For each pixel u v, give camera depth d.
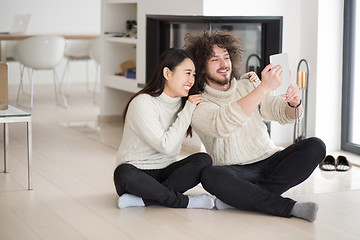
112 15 6.43
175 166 3.35
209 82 3.34
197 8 4.79
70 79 9.83
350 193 3.71
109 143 5.35
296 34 5.06
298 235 2.91
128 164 3.27
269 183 3.27
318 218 3.18
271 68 3.10
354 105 4.96
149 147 3.32
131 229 3.01
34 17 9.46
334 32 4.96
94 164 4.52
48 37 7.21
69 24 9.67
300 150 3.25
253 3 4.89
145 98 3.24
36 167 4.40
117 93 6.53
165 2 5.21
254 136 3.36
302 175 3.24
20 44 7.21
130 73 5.98
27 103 7.69
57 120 6.53
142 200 3.35
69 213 3.28
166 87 3.27
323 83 4.97
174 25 5.12
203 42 3.29
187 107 3.24
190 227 3.02
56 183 3.94
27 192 3.72
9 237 2.90
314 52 4.95
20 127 6.05
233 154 3.33
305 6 5.00
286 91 3.15
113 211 3.30
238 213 3.23
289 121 3.31
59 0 9.57
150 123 3.20
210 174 3.18
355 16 4.89
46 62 7.28
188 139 5.04
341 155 4.64
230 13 4.82
